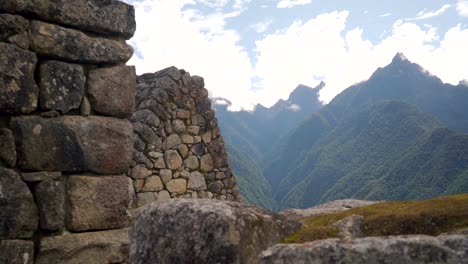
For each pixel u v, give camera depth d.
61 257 3.30
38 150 3.25
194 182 8.17
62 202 3.35
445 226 1.97
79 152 3.44
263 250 1.86
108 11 3.65
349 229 2.11
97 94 3.58
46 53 3.34
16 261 3.11
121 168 3.69
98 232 3.52
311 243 1.70
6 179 3.11
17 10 3.22
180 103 8.18
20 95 3.18
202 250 1.79
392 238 1.61
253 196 147.75
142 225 2.05
